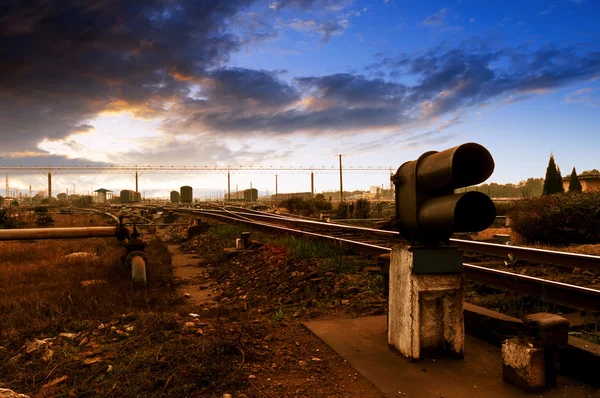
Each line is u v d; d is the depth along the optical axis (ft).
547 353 10.90
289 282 25.55
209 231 57.67
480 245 33.19
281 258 31.63
